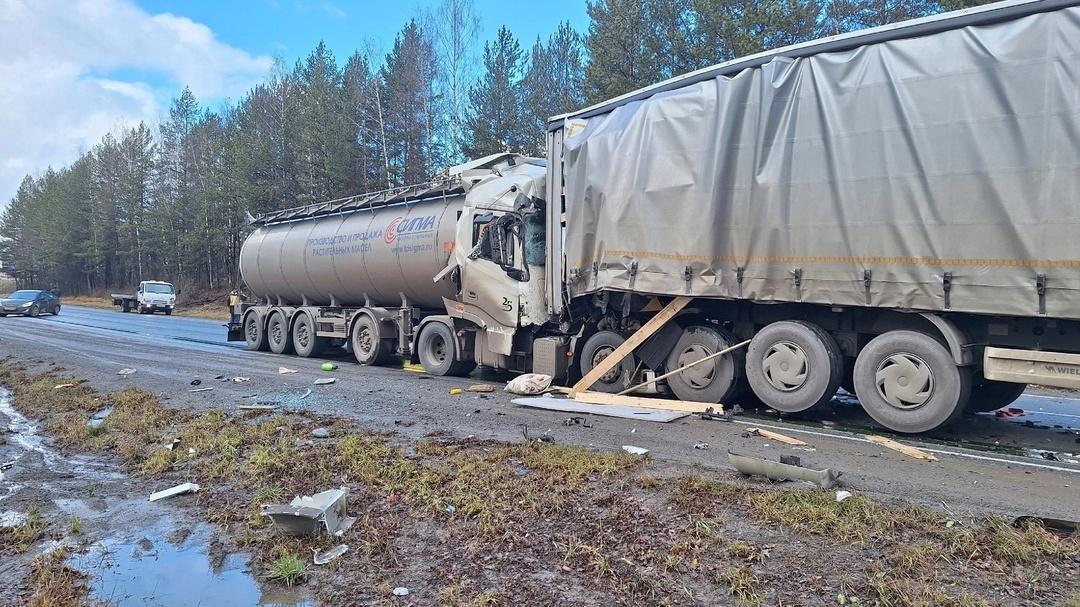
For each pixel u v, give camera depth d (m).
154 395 9.34
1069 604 3.12
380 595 3.48
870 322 7.39
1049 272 5.88
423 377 12.02
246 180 41.59
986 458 5.92
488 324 11.31
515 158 12.59
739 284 7.73
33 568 3.90
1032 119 5.98
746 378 8.43
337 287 15.11
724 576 3.47
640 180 8.57
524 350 11.05
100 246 65.69
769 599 3.27
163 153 58.69
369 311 14.06
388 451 6.05
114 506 4.95
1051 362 6.12
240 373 12.01
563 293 9.98
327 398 9.26
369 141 36.22
